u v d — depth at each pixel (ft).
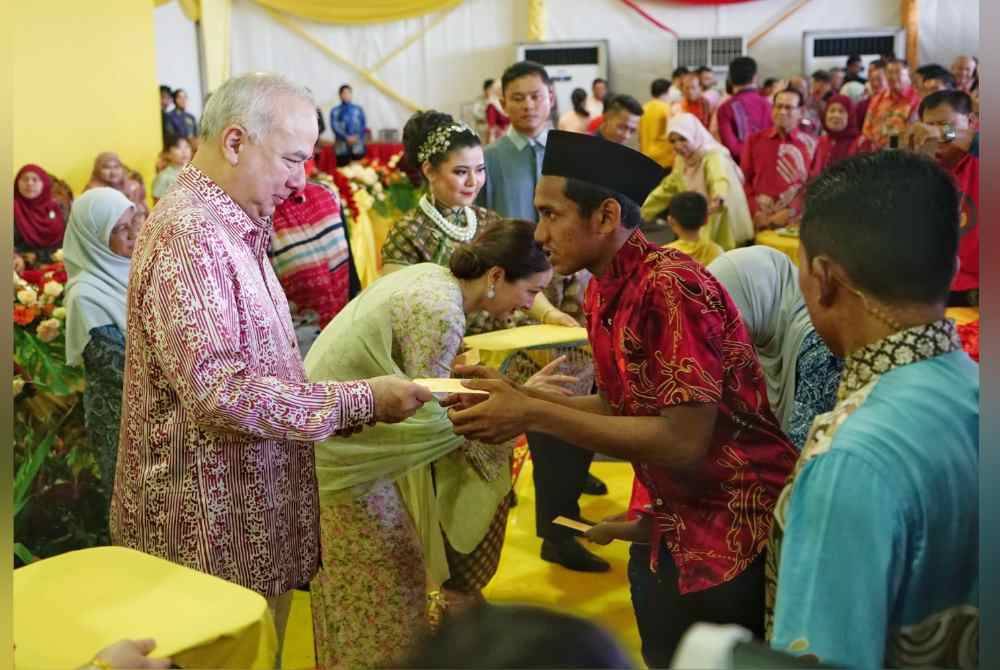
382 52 19.15
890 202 2.90
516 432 4.16
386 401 4.39
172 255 4.17
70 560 3.92
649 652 4.34
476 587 5.78
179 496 4.44
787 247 6.70
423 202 7.03
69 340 7.59
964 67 8.46
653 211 8.82
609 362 4.26
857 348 3.02
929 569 2.73
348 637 5.74
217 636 3.35
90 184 12.04
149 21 13.07
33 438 7.89
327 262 8.07
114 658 3.12
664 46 15.01
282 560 4.66
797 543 2.77
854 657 2.65
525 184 7.83
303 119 4.46
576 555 5.59
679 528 4.22
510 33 17.34
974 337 4.09
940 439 2.74
